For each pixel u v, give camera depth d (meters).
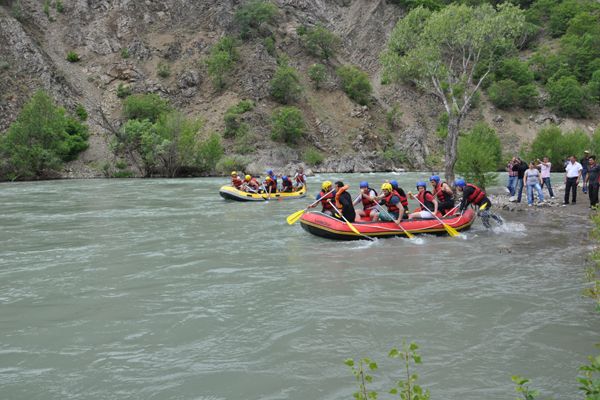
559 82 75.31
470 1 88.62
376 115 69.44
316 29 74.25
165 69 62.78
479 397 3.80
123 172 46.25
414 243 10.74
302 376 4.27
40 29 62.78
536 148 43.88
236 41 68.12
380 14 88.81
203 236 12.01
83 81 59.72
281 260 9.16
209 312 6.10
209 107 60.56
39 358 4.75
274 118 58.91
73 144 48.12
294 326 5.52
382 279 7.59
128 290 7.18
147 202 21.02
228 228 13.34
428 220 11.65
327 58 75.19
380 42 85.19
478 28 22.39
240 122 57.81
